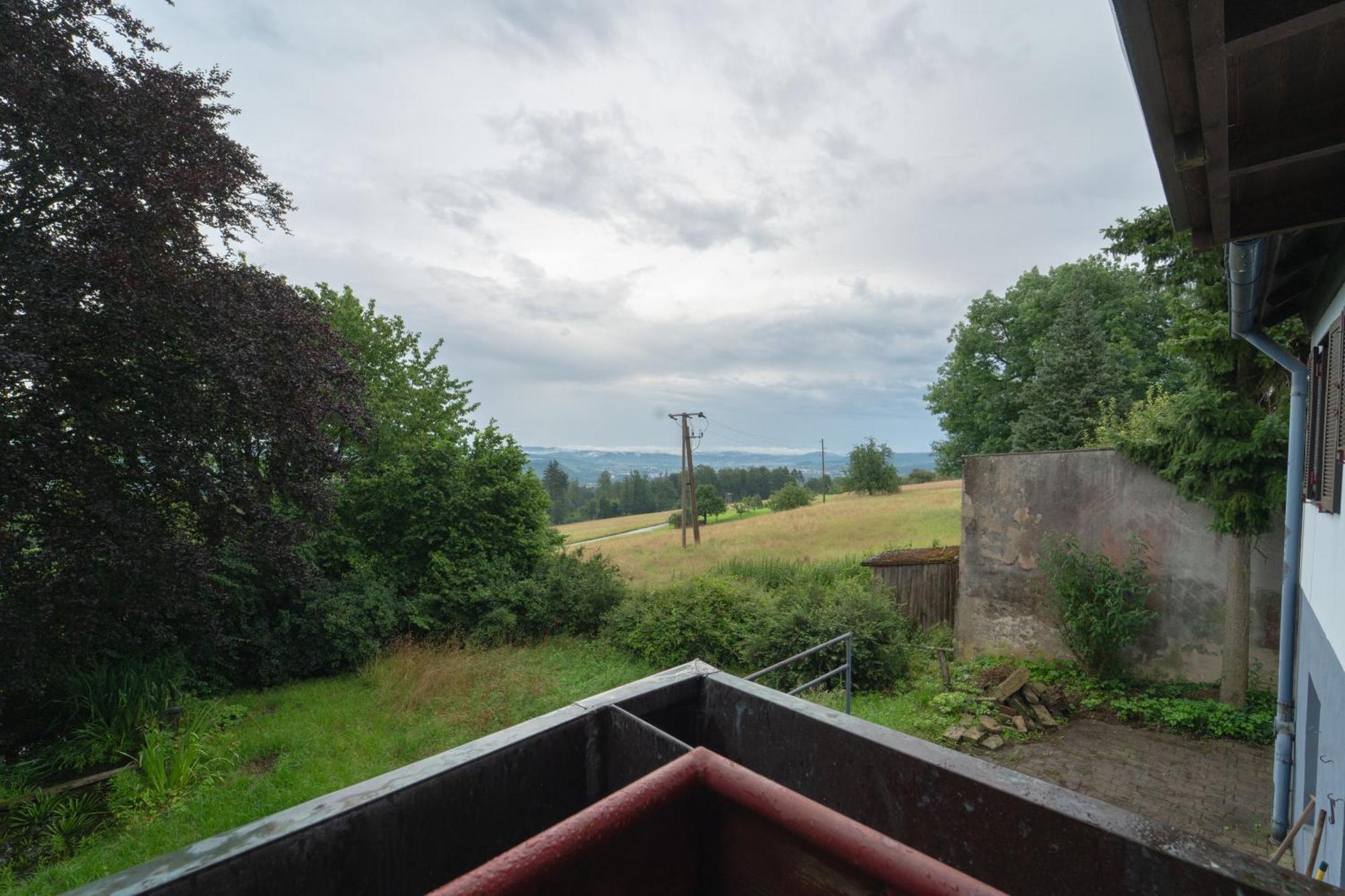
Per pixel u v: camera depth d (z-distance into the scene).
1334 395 3.68
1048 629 9.12
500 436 15.08
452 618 12.62
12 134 6.30
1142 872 0.90
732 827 0.83
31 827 5.96
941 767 1.15
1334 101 1.90
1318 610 4.03
